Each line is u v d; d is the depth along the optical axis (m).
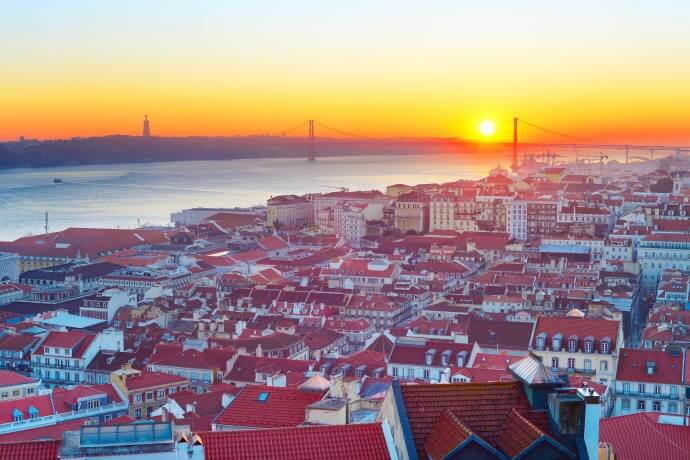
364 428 96.44
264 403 148.50
